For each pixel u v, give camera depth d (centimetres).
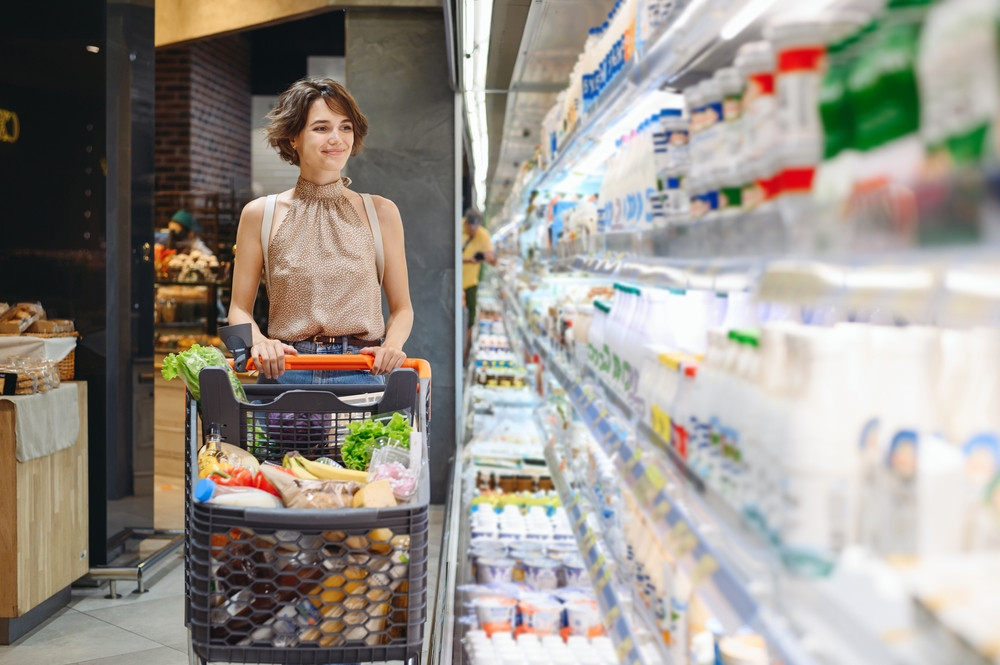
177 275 947
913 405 82
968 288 59
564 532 329
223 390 193
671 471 147
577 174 389
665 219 167
